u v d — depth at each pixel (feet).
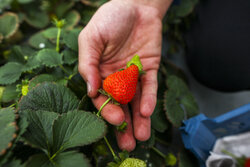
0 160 0.57
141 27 1.07
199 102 1.56
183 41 1.73
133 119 0.88
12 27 1.33
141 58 1.05
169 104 1.02
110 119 0.77
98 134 0.65
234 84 1.46
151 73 1.02
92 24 0.92
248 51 1.35
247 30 1.34
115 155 0.77
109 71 1.01
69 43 0.97
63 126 0.66
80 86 0.94
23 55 1.05
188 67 1.71
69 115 0.67
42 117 0.67
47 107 0.75
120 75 0.77
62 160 0.62
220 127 1.15
